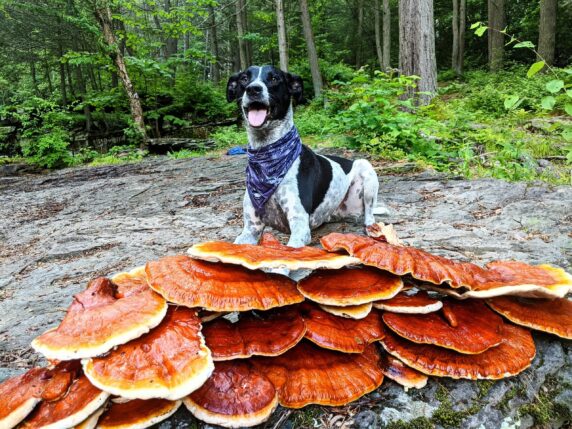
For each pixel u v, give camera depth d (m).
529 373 0.57
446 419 0.51
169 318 0.45
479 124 2.87
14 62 6.39
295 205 1.05
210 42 10.66
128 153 4.41
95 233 1.57
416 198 1.62
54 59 6.23
